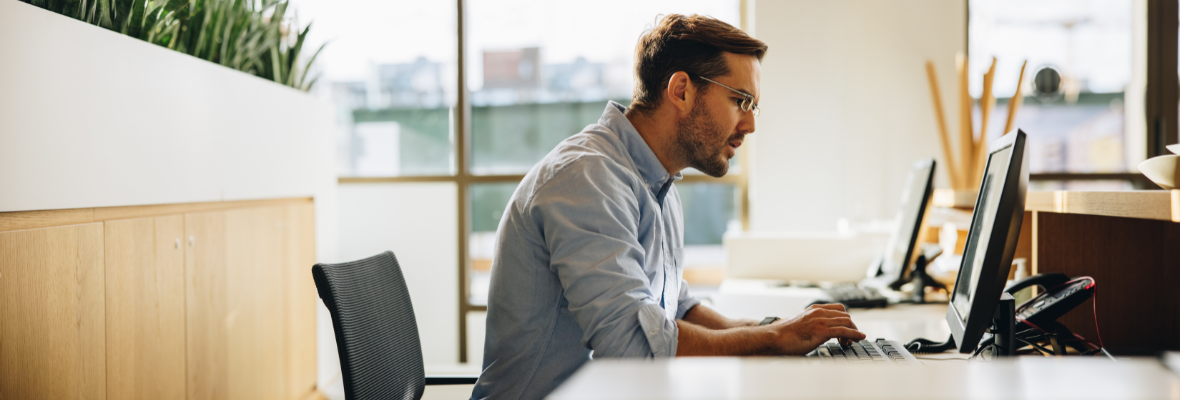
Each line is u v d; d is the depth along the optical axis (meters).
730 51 1.18
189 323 1.94
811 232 3.34
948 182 3.23
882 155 3.28
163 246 1.83
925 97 3.25
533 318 1.14
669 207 1.38
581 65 3.70
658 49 1.21
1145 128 3.34
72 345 1.50
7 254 1.33
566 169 1.09
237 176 2.16
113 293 1.63
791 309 2.06
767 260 2.81
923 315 1.76
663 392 0.35
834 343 1.20
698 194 3.65
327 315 2.92
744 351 1.03
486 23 3.73
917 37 3.25
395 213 3.77
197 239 1.98
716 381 0.37
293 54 2.71
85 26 1.51
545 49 3.71
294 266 2.61
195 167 1.93
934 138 3.25
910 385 0.35
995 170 1.12
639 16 3.65
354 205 3.78
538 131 3.74
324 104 2.89
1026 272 1.67
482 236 3.78
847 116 3.30
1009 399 0.33
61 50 1.44
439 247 3.75
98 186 1.55
